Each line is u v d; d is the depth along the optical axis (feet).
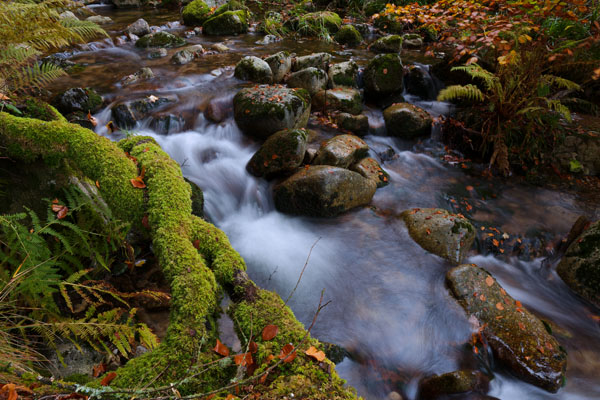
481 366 10.03
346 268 13.12
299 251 13.80
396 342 10.61
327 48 31.55
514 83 16.48
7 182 7.28
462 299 11.23
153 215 6.44
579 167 17.87
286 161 16.10
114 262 9.78
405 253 13.71
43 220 7.70
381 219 15.51
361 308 11.61
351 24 36.73
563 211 15.99
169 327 4.81
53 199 7.78
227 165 17.52
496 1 16.61
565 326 11.41
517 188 17.61
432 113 22.34
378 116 22.54
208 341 4.85
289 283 12.40
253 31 34.91
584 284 12.39
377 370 9.86
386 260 13.46
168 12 40.42
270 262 13.19
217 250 6.07
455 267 12.32
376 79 23.24
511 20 15.55
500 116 17.97
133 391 3.96
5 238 6.89
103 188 6.98
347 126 20.70
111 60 25.48
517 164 18.44
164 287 9.77
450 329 10.84
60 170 7.70
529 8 14.65
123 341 6.41
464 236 13.62
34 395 4.20
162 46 28.68
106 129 17.72
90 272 8.73
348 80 23.70
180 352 4.53
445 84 23.63
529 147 18.19
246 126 18.76
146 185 7.02
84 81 21.47
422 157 19.98
